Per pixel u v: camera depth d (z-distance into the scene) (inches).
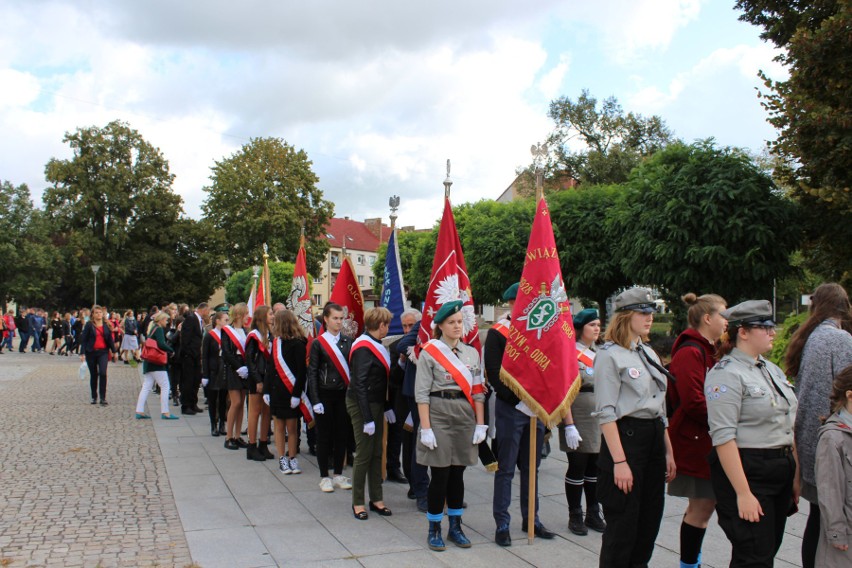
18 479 283.0
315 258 2007.9
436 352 204.5
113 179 1875.0
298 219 1916.8
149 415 465.4
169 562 188.5
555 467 314.3
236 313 358.0
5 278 1839.3
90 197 1833.2
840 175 527.5
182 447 358.6
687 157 716.7
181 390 478.9
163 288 1924.2
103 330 515.5
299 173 1973.4
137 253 1894.7
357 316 319.6
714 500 167.8
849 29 473.1
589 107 1663.4
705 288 677.9
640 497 159.2
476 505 254.7
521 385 207.6
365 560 192.1
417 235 2340.1
